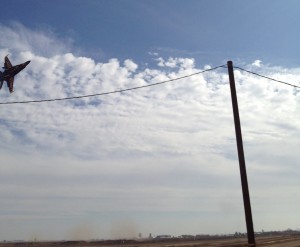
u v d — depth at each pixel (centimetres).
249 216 1933
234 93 2109
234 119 2062
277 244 5741
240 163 1992
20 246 10169
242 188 1967
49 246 10162
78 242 11900
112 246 8662
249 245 1905
